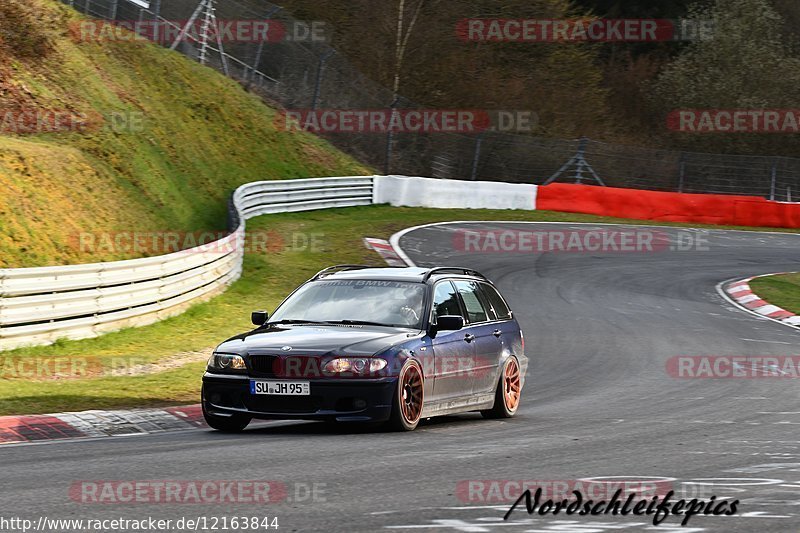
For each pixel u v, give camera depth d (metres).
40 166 52.34
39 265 45.34
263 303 47.25
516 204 85.81
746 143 123.06
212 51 92.12
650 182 98.88
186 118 74.88
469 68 109.88
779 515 13.12
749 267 65.25
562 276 57.78
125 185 59.00
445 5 110.81
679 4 140.25
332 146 91.06
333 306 23.11
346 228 69.06
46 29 67.25
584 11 139.38
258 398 20.70
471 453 18.30
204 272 46.06
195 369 32.06
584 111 113.38
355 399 20.56
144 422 22.70
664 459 17.97
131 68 74.12
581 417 24.64
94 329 36.38
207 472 16.03
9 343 32.25
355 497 14.03
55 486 14.77
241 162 76.44
